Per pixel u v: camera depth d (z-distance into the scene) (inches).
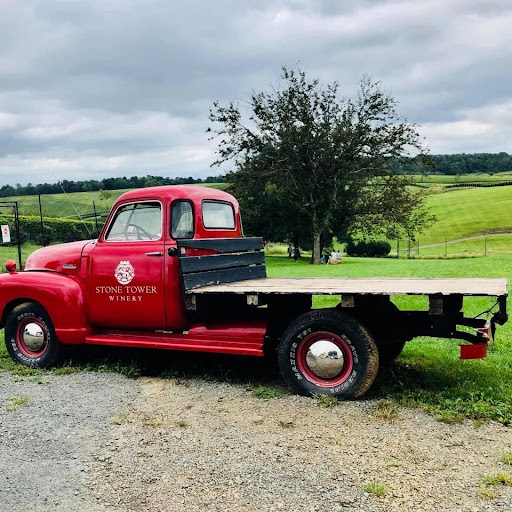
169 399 220.4
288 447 170.2
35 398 225.0
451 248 2687.0
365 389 209.2
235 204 296.0
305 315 218.1
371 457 161.3
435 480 146.3
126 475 154.6
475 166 7204.7
